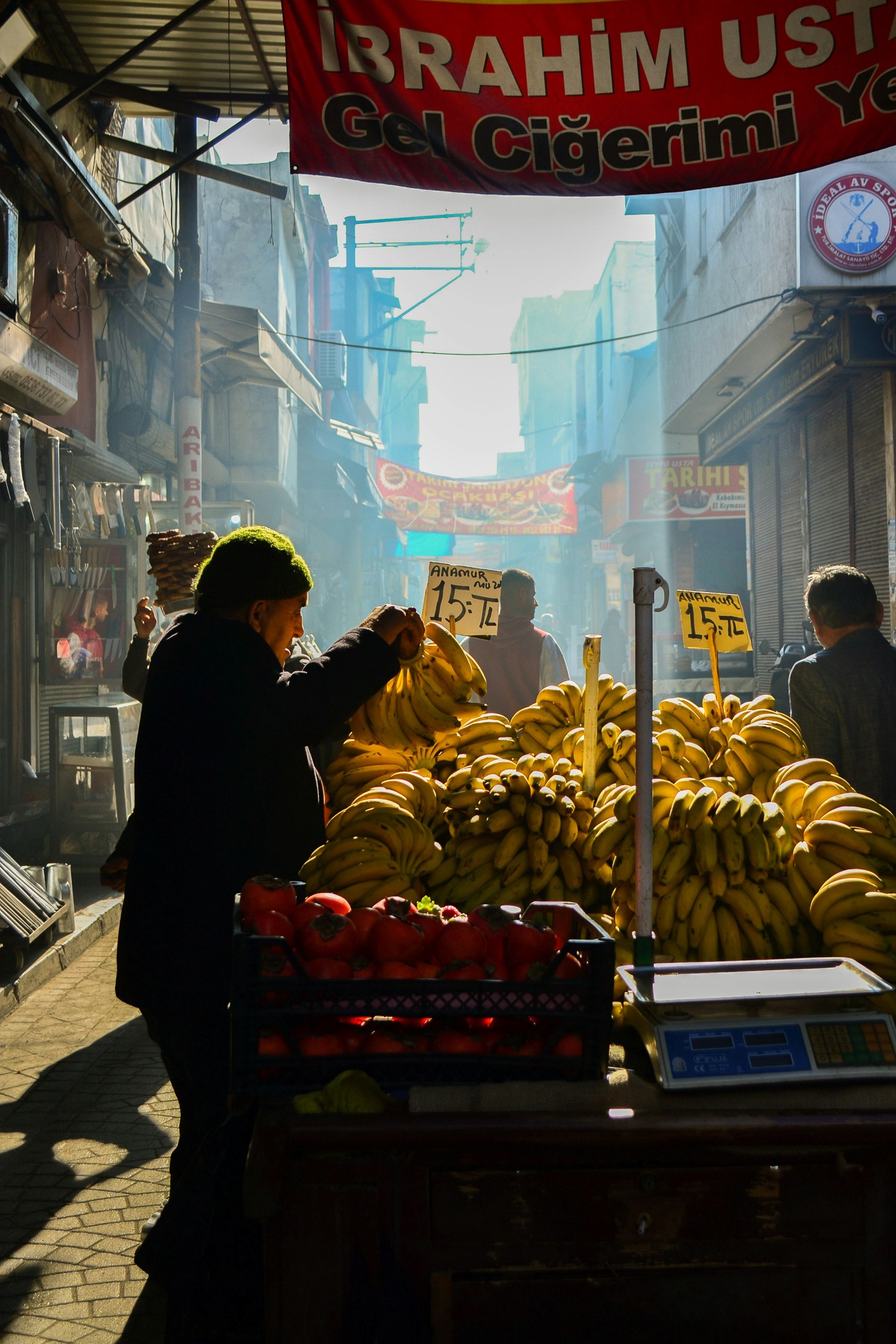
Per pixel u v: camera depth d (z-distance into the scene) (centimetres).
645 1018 193
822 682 395
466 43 422
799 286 1186
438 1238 179
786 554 1647
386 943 201
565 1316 181
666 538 2733
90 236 887
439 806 316
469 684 323
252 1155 176
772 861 247
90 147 1037
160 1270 235
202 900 264
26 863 855
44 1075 467
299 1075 192
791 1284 183
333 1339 179
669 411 2030
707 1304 183
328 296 3244
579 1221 180
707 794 253
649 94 421
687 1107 182
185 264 1113
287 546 290
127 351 1218
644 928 214
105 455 1004
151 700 279
